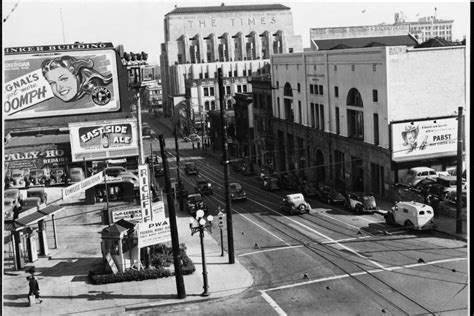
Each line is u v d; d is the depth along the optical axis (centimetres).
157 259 3388
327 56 6066
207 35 14050
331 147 6147
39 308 2833
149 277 3209
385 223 4238
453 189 4369
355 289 2836
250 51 14138
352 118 5738
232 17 14062
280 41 14100
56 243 3984
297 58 6881
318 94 6400
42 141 6550
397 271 3052
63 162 6594
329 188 5338
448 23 12750
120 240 3222
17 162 6519
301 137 6944
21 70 5078
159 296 2945
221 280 3156
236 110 9450
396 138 4941
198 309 2770
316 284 2973
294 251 3631
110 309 2797
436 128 5025
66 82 5197
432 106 5028
